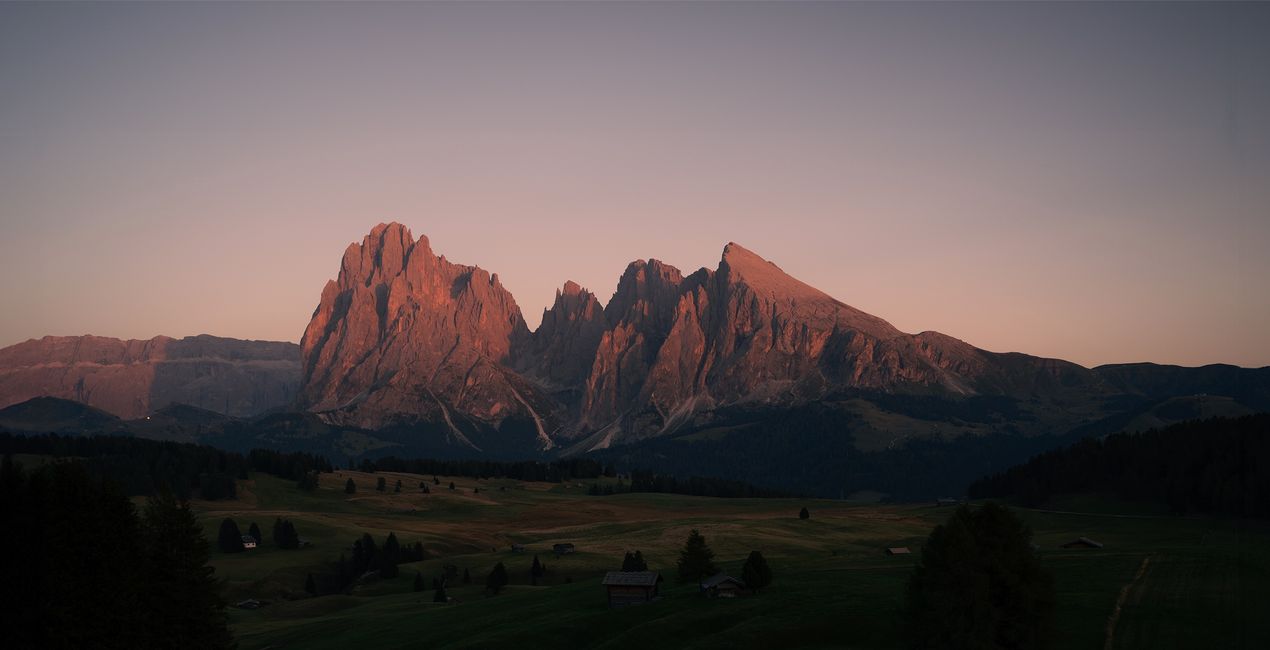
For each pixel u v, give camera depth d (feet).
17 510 275.80
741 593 364.17
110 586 280.92
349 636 375.45
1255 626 289.53
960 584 270.67
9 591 269.85
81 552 278.46
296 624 429.79
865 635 297.53
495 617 374.02
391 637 362.53
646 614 347.36
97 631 275.18
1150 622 294.05
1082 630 286.66
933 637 274.16
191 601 300.40
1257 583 349.41
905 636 286.46
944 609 270.87
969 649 266.77
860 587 362.53
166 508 302.25
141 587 288.30
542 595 424.46
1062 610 308.81
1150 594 330.75
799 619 312.91
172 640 293.23
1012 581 272.10
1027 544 284.41
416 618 396.98
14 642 267.59
